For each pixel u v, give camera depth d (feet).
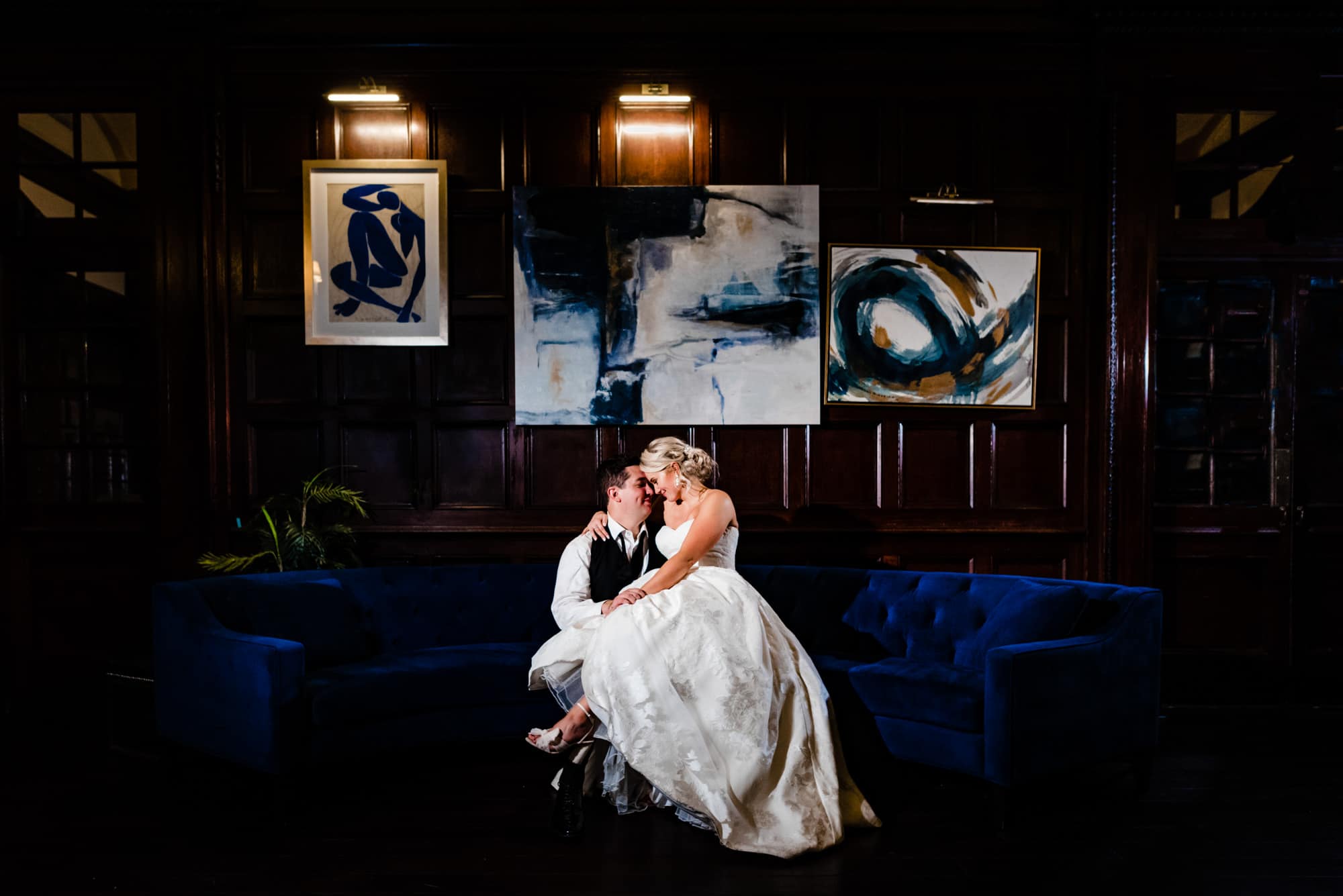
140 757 11.11
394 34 13.80
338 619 11.28
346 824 9.04
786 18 13.84
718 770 8.49
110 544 13.97
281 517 13.88
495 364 14.05
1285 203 14.20
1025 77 14.11
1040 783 10.41
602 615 9.93
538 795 9.84
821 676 10.69
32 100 13.93
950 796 9.88
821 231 14.14
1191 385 14.19
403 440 14.01
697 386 13.88
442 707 10.34
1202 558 14.25
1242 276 14.30
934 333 14.03
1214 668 14.21
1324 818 9.30
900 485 14.12
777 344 13.89
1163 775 10.70
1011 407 14.06
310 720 9.34
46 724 13.15
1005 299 14.05
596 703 8.57
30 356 14.05
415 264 13.87
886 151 14.10
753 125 14.10
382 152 14.01
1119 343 13.97
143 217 13.85
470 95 14.01
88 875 7.87
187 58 13.80
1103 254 14.15
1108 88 13.92
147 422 13.96
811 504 14.10
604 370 13.83
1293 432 14.28
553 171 14.03
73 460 14.01
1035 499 14.23
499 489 14.02
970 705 9.17
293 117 13.97
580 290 13.83
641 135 14.06
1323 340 14.12
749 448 14.10
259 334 13.97
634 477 10.83
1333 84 14.05
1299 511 14.26
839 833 8.50
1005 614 10.50
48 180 14.02
